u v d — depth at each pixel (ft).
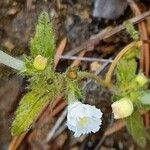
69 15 0.24
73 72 0.19
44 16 0.19
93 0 0.24
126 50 0.24
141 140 0.22
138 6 0.24
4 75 0.24
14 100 0.24
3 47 0.24
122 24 0.24
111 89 0.23
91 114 0.18
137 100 0.21
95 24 0.24
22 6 0.24
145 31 0.24
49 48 0.19
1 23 0.24
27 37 0.24
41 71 0.19
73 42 0.24
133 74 0.22
